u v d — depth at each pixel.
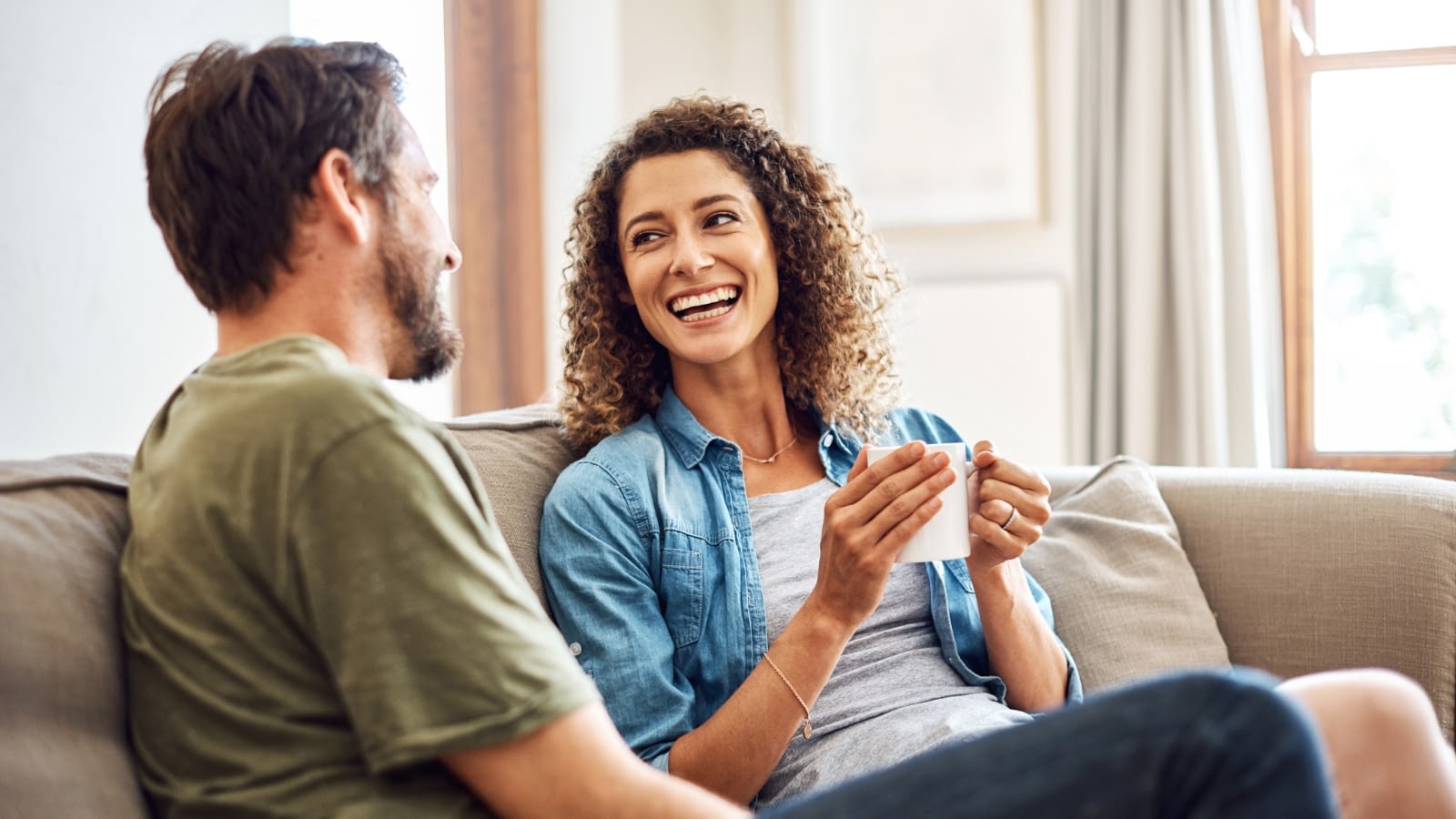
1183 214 3.58
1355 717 1.16
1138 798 0.87
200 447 1.02
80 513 1.13
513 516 1.55
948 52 3.92
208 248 1.10
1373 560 1.72
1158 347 3.62
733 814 0.98
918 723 1.45
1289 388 3.79
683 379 1.70
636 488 1.56
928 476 1.35
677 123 1.71
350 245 1.13
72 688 1.02
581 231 1.76
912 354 3.91
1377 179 3.74
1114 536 1.80
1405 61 3.70
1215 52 3.60
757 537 1.61
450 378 3.51
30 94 1.59
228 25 1.90
